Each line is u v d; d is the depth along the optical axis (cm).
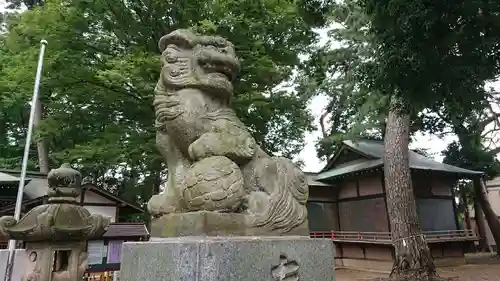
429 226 1331
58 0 757
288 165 277
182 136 265
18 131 1606
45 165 1279
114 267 761
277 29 765
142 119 791
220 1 718
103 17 764
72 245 473
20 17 809
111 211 1055
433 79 482
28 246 468
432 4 433
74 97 763
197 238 215
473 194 1927
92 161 784
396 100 611
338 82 962
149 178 1362
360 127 1107
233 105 703
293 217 256
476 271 1196
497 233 1600
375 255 1324
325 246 253
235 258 206
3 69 852
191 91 274
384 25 495
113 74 642
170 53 286
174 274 200
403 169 1000
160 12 756
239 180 239
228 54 291
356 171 1378
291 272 229
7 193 1056
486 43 464
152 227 255
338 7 888
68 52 734
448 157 1723
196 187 231
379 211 1340
